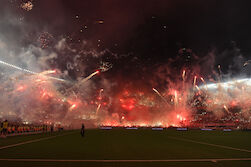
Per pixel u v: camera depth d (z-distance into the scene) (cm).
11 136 3025
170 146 1878
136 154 1377
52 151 1488
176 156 1302
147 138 2838
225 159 1200
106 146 1847
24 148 1653
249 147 1822
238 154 1401
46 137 2942
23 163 1039
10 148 1647
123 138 2816
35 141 2292
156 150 1595
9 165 988
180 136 3275
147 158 1220
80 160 1138
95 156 1280
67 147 1744
